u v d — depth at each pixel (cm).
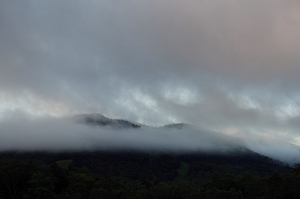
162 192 9606
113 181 11250
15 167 10831
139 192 9856
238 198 8819
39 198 9844
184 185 10200
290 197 8544
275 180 8944
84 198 9994
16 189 10638
